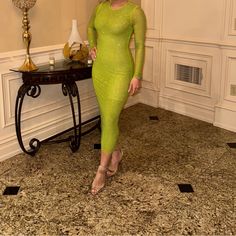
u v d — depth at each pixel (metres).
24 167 3.02
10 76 3.07
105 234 2.21
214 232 2.24
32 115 3.36
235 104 3.80
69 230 2.25
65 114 3.72
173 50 4.28
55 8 3.34
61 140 3.29
